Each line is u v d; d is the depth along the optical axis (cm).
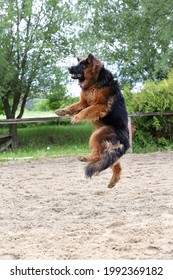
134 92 1895
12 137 2598
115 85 778
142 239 703
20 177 1334
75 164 1570
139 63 2625
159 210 893
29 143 2656
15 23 2527
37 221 848
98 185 1161
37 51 2509
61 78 2558
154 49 2636
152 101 1828
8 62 2519
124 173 1328
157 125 1828
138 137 1855
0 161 1723
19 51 2558
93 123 786
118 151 753
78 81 792
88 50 2605
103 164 741
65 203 981
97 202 979
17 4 2509
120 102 778
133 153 1792
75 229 783
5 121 1820
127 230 753
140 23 2558
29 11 2462
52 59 2561
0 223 839
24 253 657
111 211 902
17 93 2683
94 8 2659
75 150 1947
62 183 1211
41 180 1271
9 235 755
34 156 1788
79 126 3114
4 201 1018
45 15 2583
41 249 675
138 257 625
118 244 683
